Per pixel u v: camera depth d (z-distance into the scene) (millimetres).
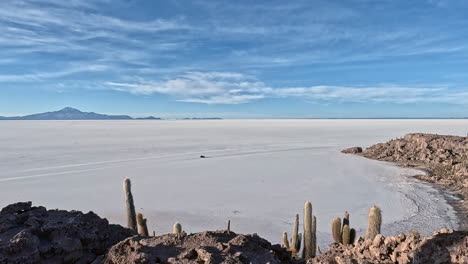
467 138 40812
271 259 5730
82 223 6586
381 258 6402
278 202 23453
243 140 75438
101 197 25000
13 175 33406
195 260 5504
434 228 18094
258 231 17766
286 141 72250
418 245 5934
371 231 8188
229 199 24281
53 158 45844
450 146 39500
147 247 5969
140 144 66375
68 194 25922
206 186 28609
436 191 26484
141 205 22828
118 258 5707
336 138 80125
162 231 17766
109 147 60500
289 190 27062
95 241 6496
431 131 98312
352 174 33812
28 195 25594
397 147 44688
